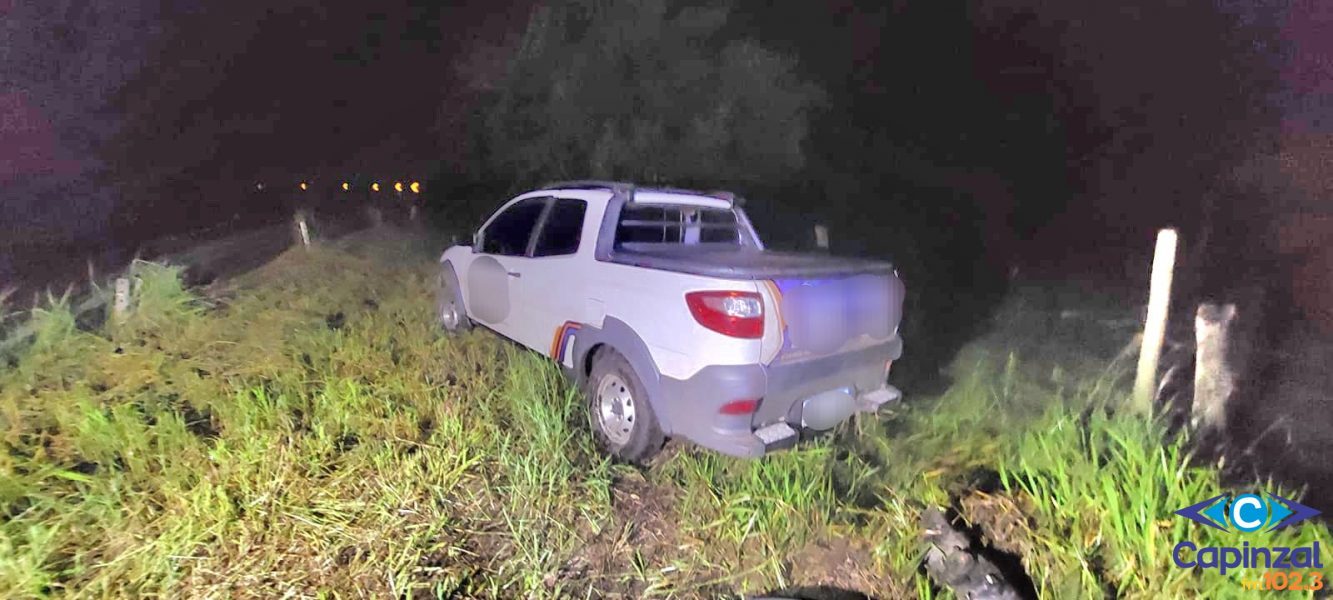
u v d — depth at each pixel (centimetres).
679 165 827
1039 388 504
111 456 372
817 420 385
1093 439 394
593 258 428
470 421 436
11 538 297
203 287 795
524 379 463
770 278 349
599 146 812
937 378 552
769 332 346
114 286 722
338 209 1559
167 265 810
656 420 389
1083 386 491
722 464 391
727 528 342
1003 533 342
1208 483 352
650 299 377
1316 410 437
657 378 373
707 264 367
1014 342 621
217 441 389
